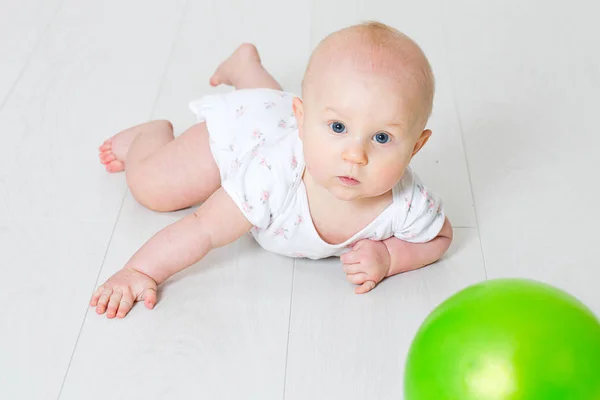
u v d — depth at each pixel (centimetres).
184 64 193
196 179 144
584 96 185
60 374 122
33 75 187
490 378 92
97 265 140
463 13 213
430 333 100
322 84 114
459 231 149
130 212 151
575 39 205
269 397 119
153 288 132
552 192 158
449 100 182
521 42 203
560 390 91
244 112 140
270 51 198
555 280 139
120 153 158
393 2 217
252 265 141
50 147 166
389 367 124
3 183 156
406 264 138
